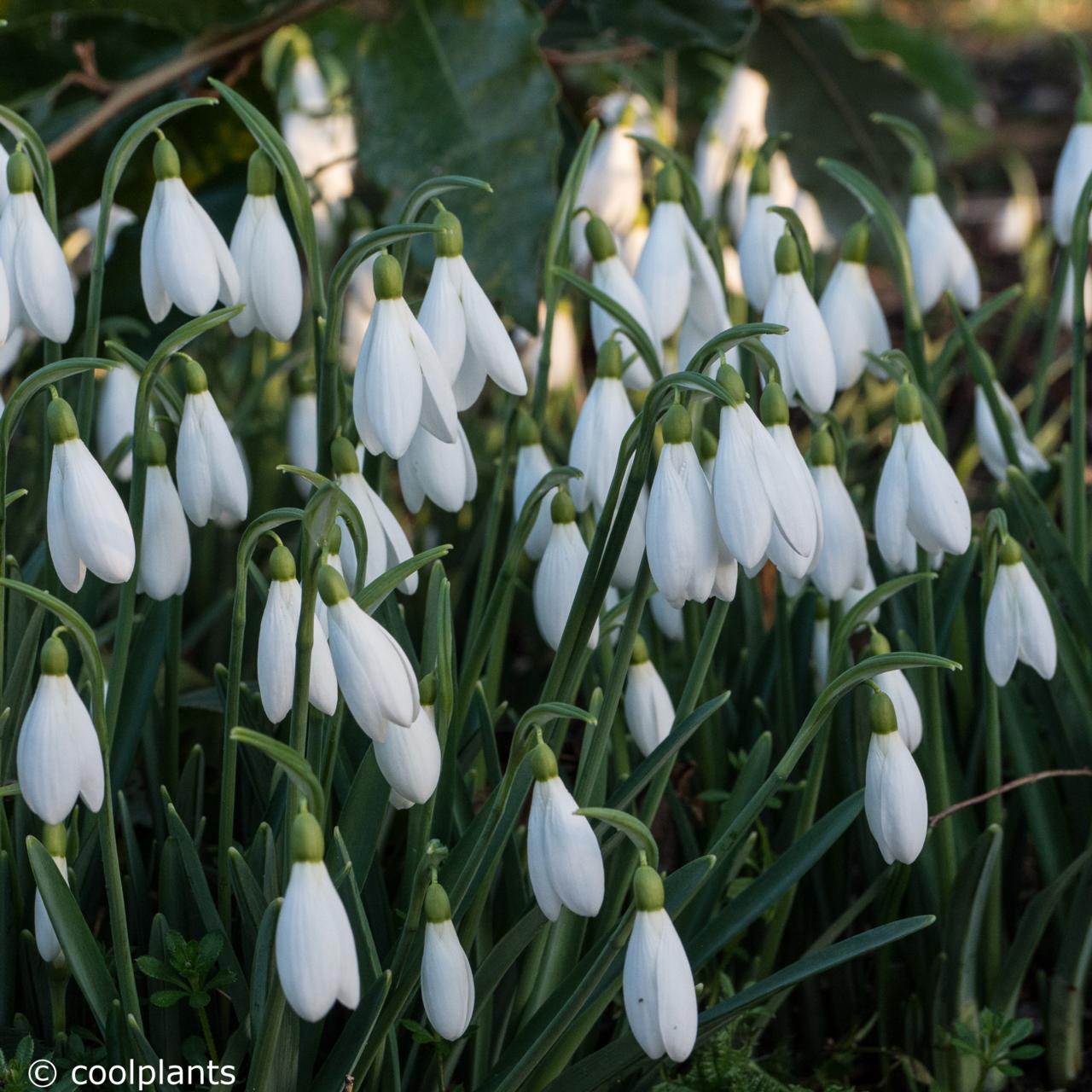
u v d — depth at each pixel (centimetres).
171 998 70
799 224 75
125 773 75
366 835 71
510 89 90
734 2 105
